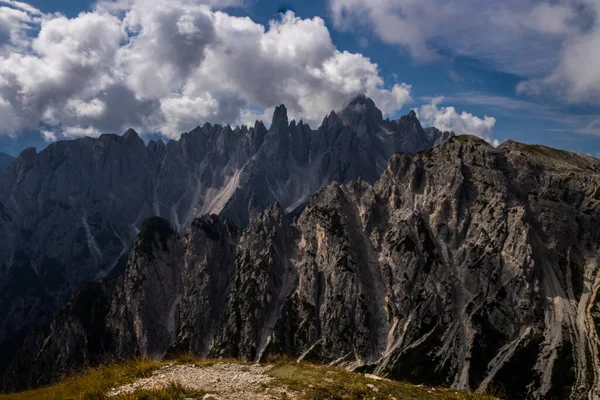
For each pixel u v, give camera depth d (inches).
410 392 1187.3
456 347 6254.9
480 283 6919.3
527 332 6161.4
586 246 7106.3
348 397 1107.3
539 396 5265.8
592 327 5880.9
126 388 1185.4
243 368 1385.3
